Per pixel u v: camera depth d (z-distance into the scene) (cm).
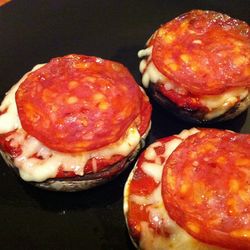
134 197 15
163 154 15
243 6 21
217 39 18
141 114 16
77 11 21
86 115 15
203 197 14
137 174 15
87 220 16
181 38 18
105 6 21
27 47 20
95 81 16
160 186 15
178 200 14
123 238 16
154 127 18
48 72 16
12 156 15
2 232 16
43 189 16
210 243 13
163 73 17
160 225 14
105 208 16
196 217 13
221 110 17
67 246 16
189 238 14
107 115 15
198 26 18
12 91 17
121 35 20
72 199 16
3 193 17
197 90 17
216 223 13
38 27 20
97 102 15
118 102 16
